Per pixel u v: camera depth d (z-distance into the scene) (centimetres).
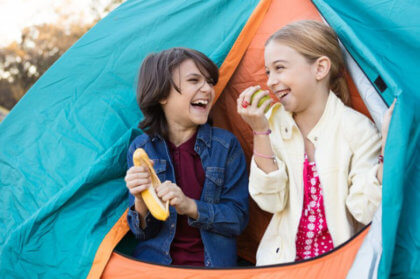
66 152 155
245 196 146
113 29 173
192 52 144
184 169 145
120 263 131
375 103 131
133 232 140
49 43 568
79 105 163
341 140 135
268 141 133
